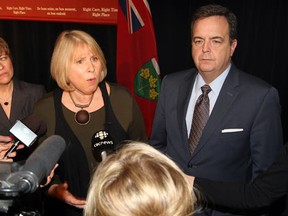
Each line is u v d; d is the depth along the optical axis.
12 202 1.02
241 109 1.93
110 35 4.70
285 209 1.74
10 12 4.12
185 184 0.85
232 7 4.64
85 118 1.94
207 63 1.90
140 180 0.81
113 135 1.97
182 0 4.67
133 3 4.14
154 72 4.28
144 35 4.20
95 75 1.88
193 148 2.01
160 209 0.79
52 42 4.64
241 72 2.04
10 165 1.03
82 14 4.25
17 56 4.61
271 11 4.70
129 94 2.04
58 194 1.95
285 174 1.47
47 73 4.71
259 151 1.90
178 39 4.76
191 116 2.05
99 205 0.81
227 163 1.97
